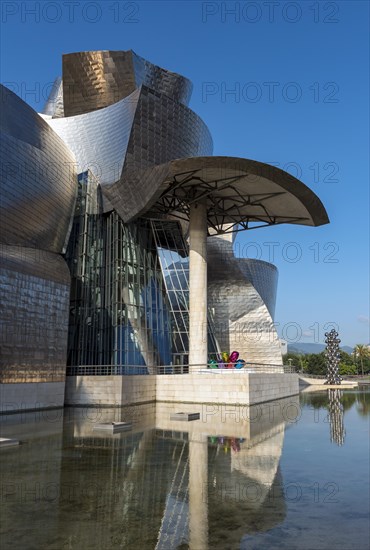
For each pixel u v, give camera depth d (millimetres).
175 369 28094
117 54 37125
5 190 21922
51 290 23266
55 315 23281
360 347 99188
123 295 27469
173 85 40625
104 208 29562
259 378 24641
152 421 16484
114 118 29547
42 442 11812
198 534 5211
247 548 4809
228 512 6023
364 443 11453
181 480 7734
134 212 26734
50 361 22438
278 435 12898
